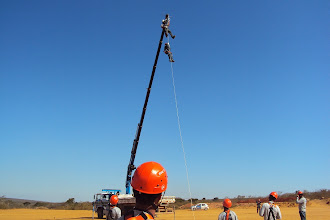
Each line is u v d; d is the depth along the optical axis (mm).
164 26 24078
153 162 3297
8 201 71062
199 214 45344
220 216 9242
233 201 88375
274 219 10695
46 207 73938
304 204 17141
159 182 3139
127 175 28828
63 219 33312
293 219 29688
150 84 27562
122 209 21703
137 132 28531
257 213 46062
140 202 3115
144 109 28141
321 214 37094
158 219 32906
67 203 75500
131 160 28781
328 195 77062
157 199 3150
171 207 24984
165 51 23844
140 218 2990
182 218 35000
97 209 31953
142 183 3107
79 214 44125
